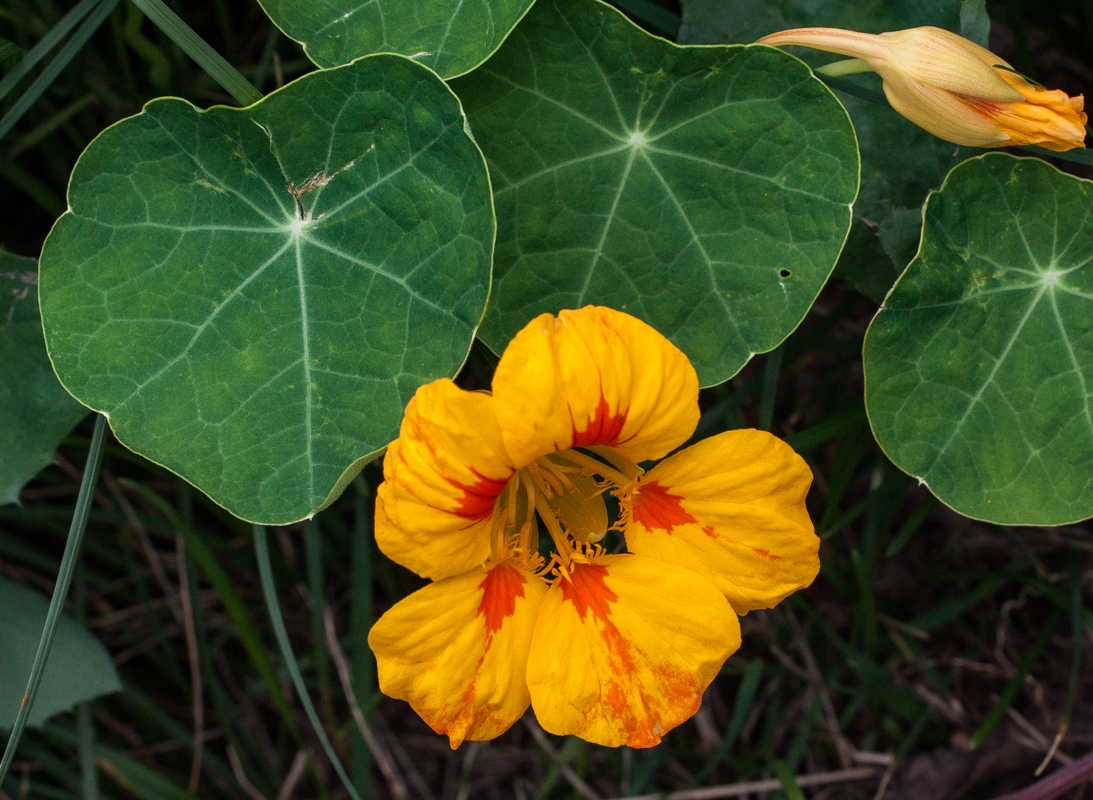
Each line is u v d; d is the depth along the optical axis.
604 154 0.34
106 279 0.33
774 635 0.41
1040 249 0.35
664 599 0.33
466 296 0.32
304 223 0.33
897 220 0.36
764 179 0.33
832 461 0.41
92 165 0.33
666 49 0.33
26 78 0.39
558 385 0.31
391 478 0.31
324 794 0.41
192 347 0.33
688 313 0.34
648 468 0.39
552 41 0.33
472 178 0.32
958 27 0.35
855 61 0.34
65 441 0.39
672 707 0.33
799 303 0.33
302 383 0.33
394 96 0.32
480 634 0.33
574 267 0.34
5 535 0.41
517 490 0.34
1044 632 0.41
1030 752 0.41
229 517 0.41
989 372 0.35
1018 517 0.35
